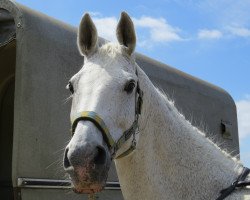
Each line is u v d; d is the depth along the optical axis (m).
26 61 4.21
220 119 7.32
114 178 5.03
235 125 7.80
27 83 4.20
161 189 3.03
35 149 4.20
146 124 3.07
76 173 2.49
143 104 3.05
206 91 7.16
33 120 4.22
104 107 2.71
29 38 4.28
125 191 3.10
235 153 7.59
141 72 3.14
